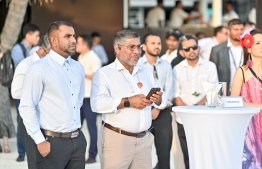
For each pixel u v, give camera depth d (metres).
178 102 8.32
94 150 10.34
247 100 7.37
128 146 6.73
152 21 19.61
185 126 6.39
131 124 6.69
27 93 6.22
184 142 8.38
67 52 6.36
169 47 10.57
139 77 6.91
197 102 8.34
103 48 15.49
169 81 8.32
